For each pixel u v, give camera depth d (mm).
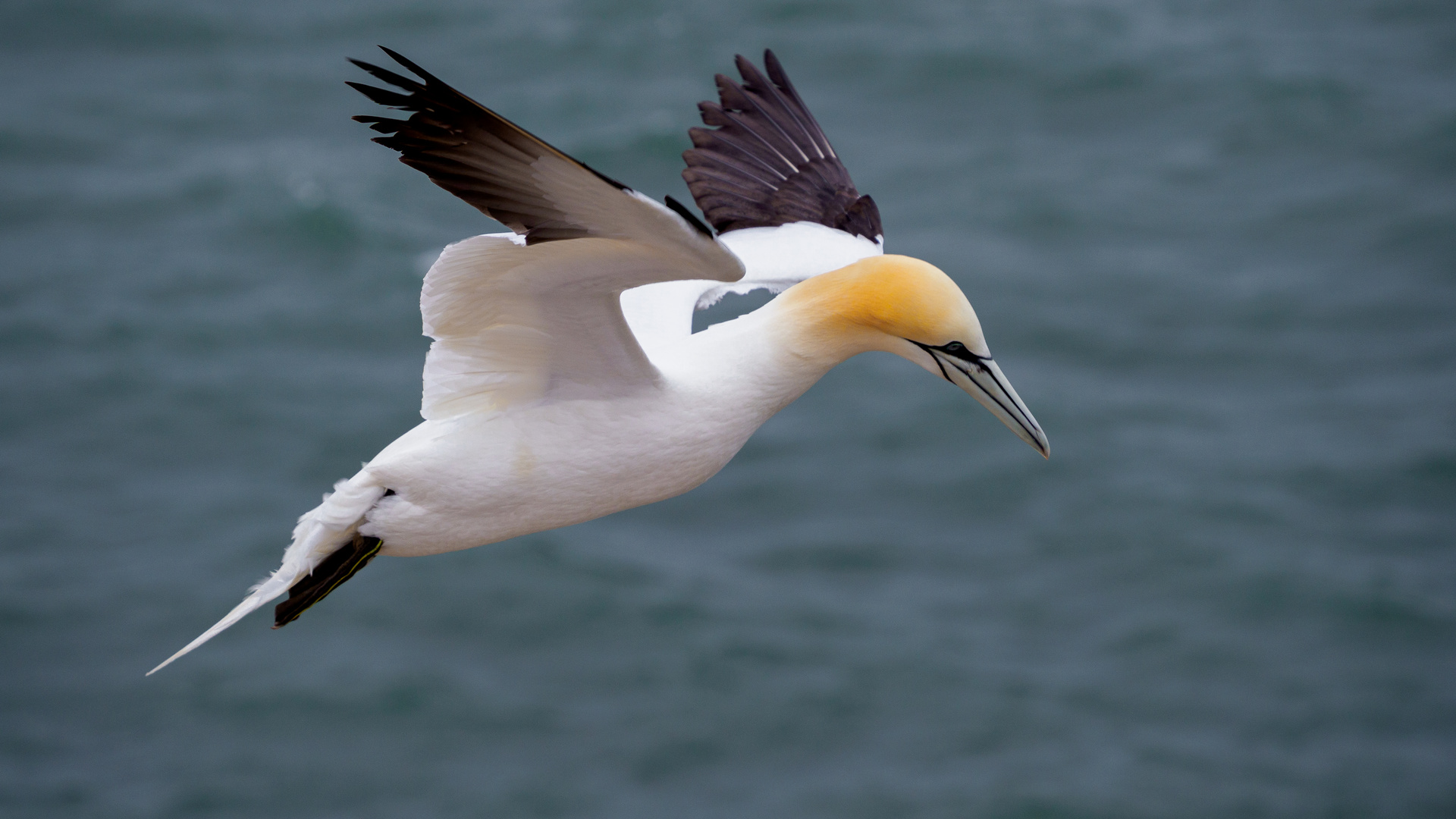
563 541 25750
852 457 27875
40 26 44812
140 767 21578
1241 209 36312
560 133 40031
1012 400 7477
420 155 5887
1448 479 26844
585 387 7156
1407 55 43250
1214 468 27281
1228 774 21312
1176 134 39812
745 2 45906
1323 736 22062
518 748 22047
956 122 40781
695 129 8906
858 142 40062
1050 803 20781
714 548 26078
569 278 6465
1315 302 32375
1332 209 35938
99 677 23047
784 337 7504
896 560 25625
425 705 22688
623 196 5594
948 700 22594
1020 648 23734
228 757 21781
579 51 44312
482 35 45125
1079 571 25234
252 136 39844
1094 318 32094
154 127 40156
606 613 24203
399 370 30875
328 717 22453
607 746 22031
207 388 29781
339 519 7297
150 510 26625
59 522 26219
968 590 24922
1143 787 21047
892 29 44688
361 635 24000
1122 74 42312
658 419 7262
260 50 44531
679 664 23328
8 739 21953
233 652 23562
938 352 7539
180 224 35438
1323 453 27594
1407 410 28828
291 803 21156
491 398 7195
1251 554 25188
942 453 27906
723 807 21109
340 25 45906
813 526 26359
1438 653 23359
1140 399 29531
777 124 9070
